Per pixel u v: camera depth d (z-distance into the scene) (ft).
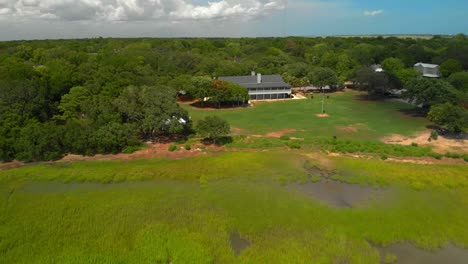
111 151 171.63
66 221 108.37
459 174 142.10
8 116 174.60
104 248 95.14
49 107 207.10
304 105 285.02
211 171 146.82
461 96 223.71
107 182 138.41
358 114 251.60
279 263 88.74
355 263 89.30
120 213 113.09
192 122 228.22
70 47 530.27
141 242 97.40
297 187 133.49
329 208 117.39
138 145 180.75
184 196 125.59
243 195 126.41
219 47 619.67
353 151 170.71
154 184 137.08
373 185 134.82
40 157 161.68
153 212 113.91
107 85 229.86
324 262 88.89
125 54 395.96
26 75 242.78
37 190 131.13
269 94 314.76
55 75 229.66
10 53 437.17
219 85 274.77
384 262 90.33
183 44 622.95
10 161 161.27
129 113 188.75
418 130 209.15
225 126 180.96
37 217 110.83
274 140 188.65
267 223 107.65
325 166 152.15
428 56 422.00
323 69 342.23
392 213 114.01
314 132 207.92
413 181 136.56
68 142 165.99
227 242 98.02
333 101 299.58
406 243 98.48
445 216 112.06
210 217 110.93
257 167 150.20
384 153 167.32
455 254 93.86
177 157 166.61
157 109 186.60
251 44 628.28
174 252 92.89
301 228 105.09
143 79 274.36
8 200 122.72
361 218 110.73
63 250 94.38
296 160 158.20
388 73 309.63
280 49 535.60
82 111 203.31
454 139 190.39
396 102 290.35
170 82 288.30
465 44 485.97
